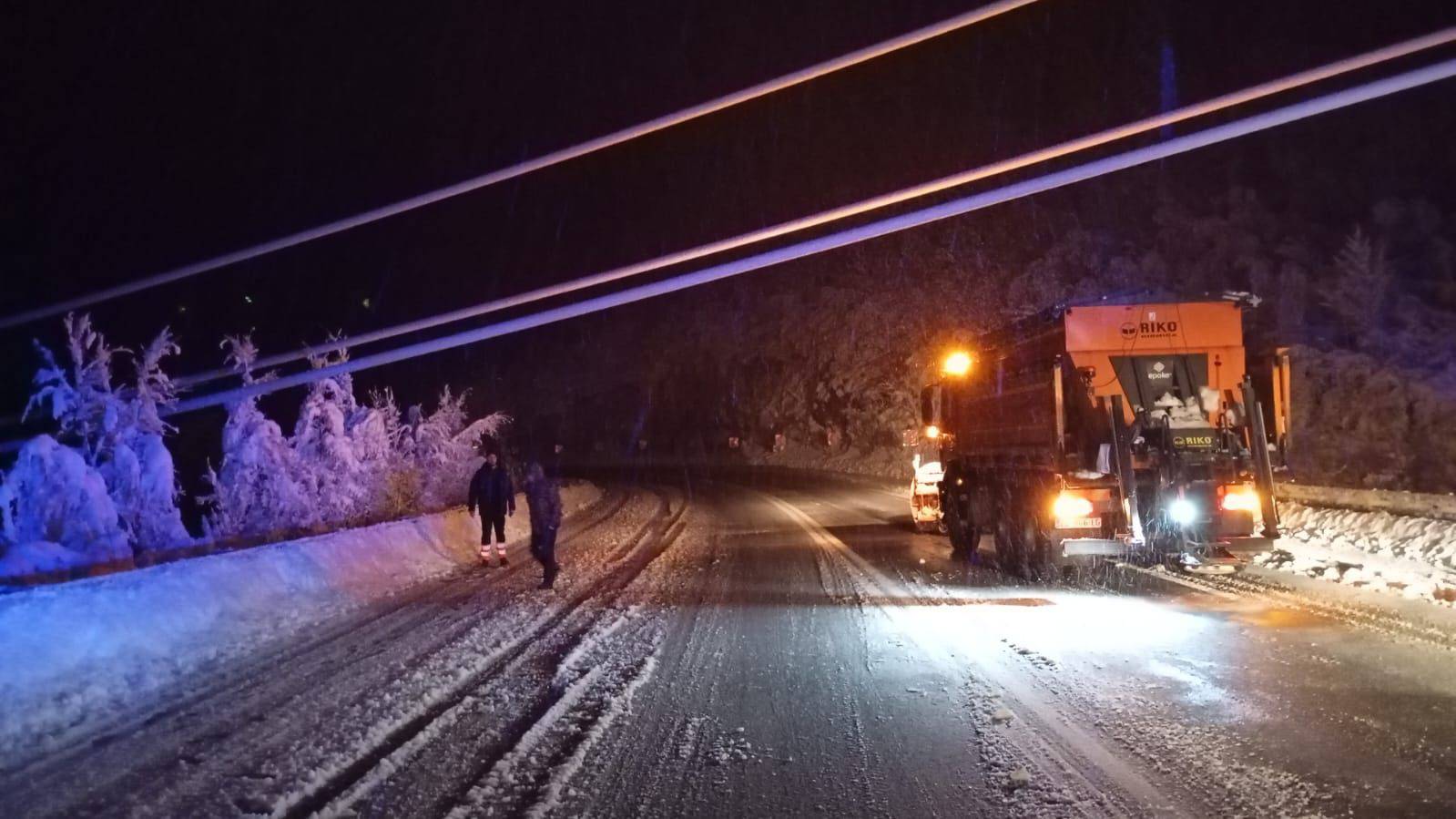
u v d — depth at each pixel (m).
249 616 12.30
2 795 6.39
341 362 22.61
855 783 6.32
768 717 7.88
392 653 10.48
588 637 11.23
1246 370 14.61
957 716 7.78
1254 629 10.80
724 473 60.19
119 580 10.94
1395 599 11.98
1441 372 33.91
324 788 6.38
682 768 6.67
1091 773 6.36
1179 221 48.28
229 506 19.30
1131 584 14.46
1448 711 7.53
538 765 6.73
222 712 8.24
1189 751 6.75
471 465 28.39
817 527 25.36
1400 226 44.06
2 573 12.75
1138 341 14.51
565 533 25.53
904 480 44.31
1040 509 14.82
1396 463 28.11
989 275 54.22
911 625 11.68
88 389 15.99
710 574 16.80
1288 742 6.87
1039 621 11.70
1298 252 43.69
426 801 6.10
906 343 55.38
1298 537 17.38
